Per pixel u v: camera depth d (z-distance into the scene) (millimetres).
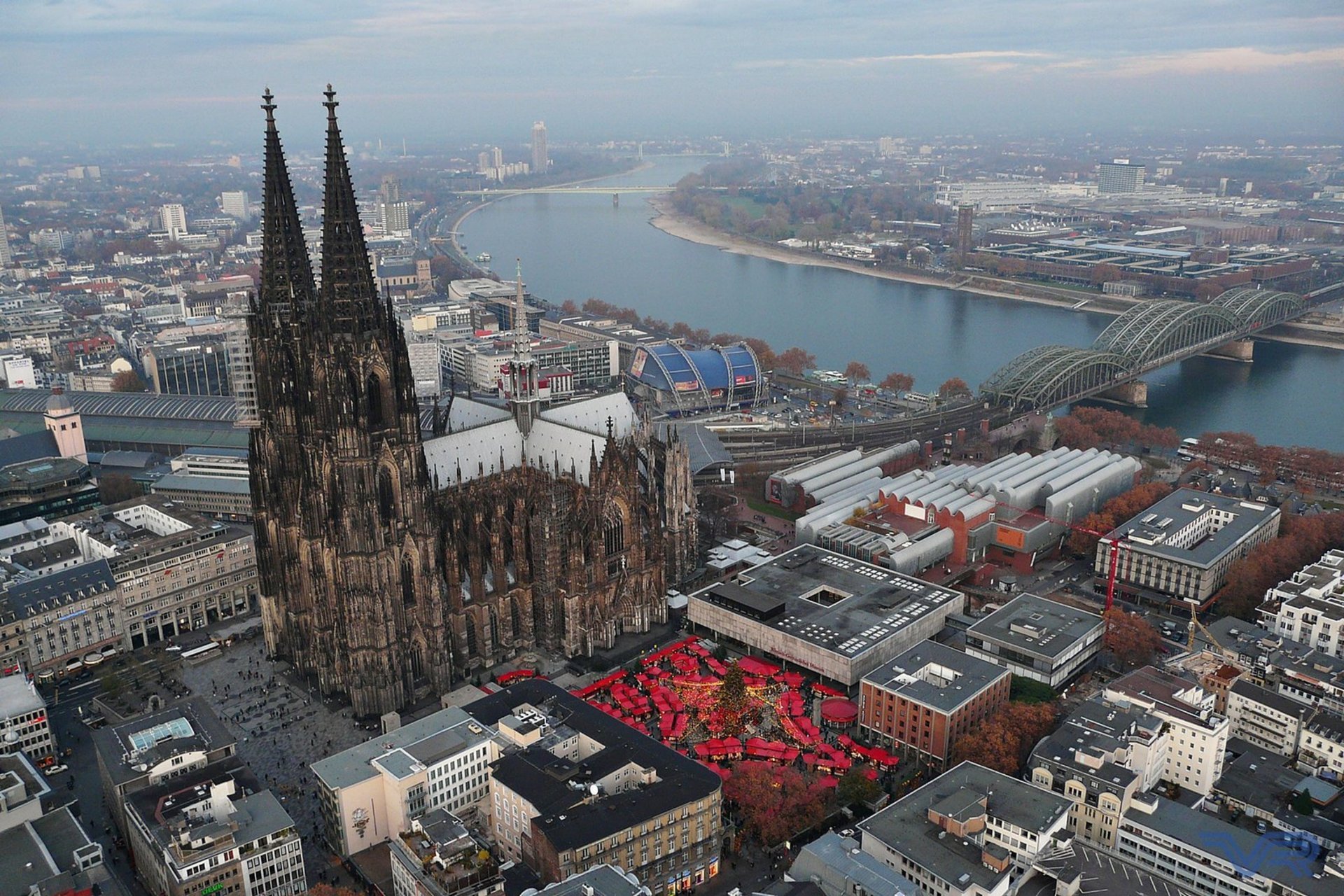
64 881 187125
